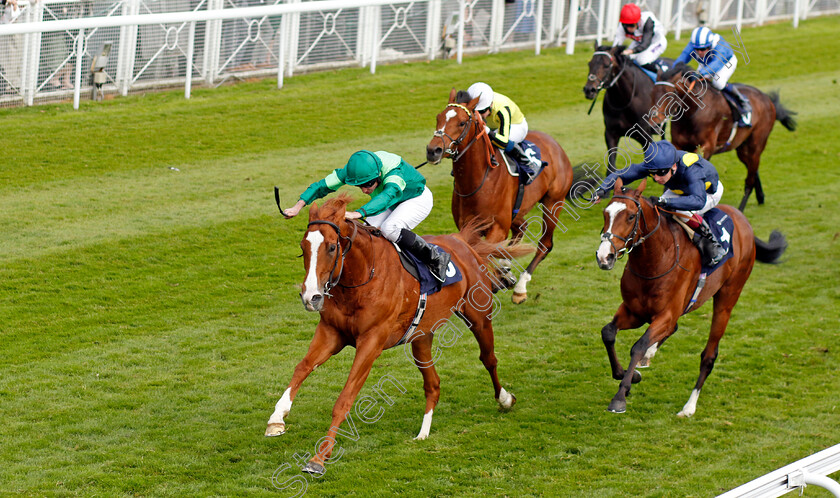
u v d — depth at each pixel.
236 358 8.09
